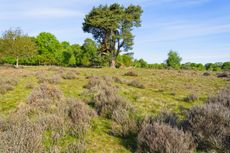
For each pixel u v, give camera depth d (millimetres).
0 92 12266
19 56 45344
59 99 10289
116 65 60344
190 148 5566
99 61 59406
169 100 12094
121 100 9156
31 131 5648
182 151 5152
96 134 6734
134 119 7387
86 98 10977
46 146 5535
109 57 56438
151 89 16406
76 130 6438
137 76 27094
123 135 6656
